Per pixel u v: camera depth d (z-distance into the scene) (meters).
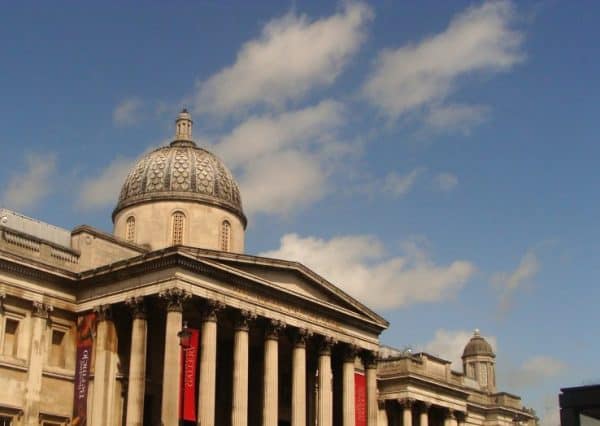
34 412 52.91
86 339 55.34
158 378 56.84
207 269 53.75
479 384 111.00
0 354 52.12
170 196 67.25
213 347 52.97
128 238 67.62
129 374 52.06
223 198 69.38
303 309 61.75
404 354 87.00
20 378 52.88
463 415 91.50
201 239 67.00
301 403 59.50
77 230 58.94
